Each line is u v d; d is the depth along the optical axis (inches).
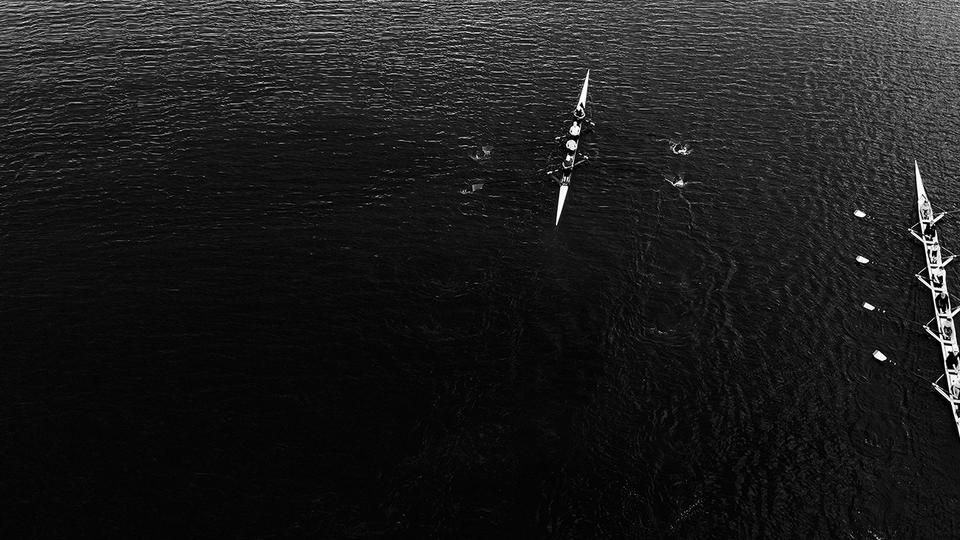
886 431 2869.1
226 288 3316.9
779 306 3400.6
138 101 4596.5
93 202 3762.3
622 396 2960.1
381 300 3319.4
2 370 2896.2
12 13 5610.2
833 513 2586.1
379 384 2945.4
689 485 2657.5
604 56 5413.4
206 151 4170.8
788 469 2719.0
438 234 3708.2
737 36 5743.1
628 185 4121.6
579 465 2704.2
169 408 2795.3
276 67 5054.1
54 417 2736.2
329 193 3917.3
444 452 2716.5
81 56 5078.7
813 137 4557.1
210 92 4724.4
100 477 2556.6
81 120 4397.1
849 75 5221.5
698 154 4389.8
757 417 2903.5
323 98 4722.0
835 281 3548.2
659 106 4825.3
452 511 2539.4
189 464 2615.7
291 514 2495.1
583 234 3769.7
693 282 3513.8
